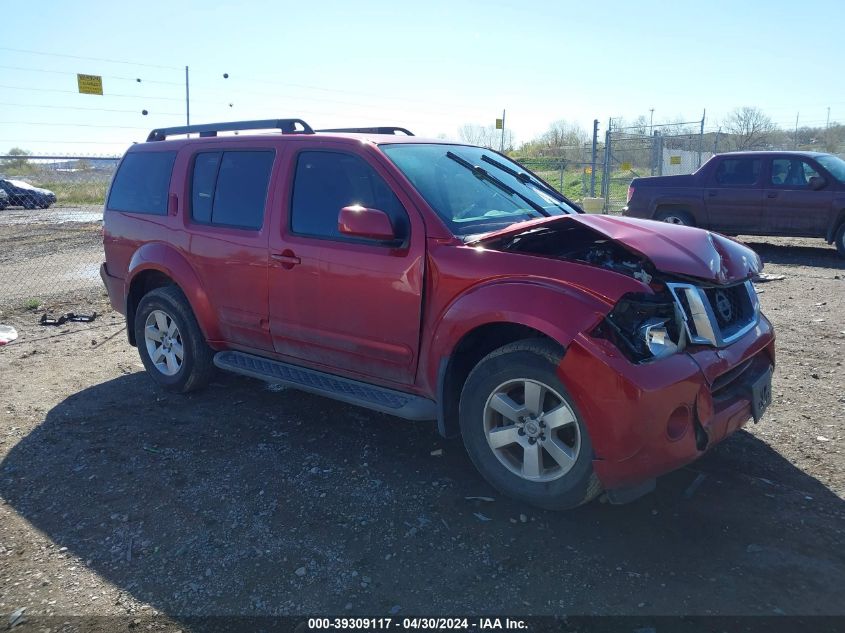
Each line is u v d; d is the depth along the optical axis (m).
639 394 3.04
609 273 3.25
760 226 12.55
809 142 28.73
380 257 3.95
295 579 3.08
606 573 3.02
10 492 3.96
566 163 23.94
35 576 3.17
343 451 4.34
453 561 3.16
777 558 3.08
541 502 3.46
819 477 3.79
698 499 3.60
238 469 4.14
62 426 4.90
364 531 3.43
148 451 4.44
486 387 3.57
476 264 3.59
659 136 19.06
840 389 5.10
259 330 4.72
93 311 8.62
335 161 4.34
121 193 5.77
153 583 3.10
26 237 16.88
